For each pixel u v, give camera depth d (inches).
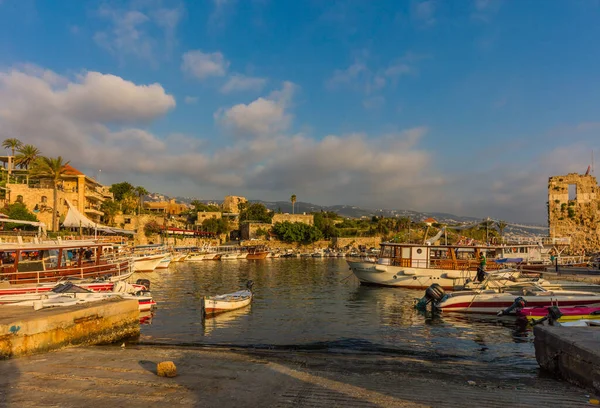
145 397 336.2
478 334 781.3
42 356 502.3
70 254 1510.8
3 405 315.6
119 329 685.9
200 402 326.0
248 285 1211.9
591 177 2229.3
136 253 2529.5
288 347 675.4
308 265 3004.4
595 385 361.1
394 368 492.4
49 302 652.1
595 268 1790.1
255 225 5093.5
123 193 4820.4
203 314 939.3
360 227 5964.6
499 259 1569.9
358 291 1434.5
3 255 1111.6
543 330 458.9
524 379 424.8
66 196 2972.4
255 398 337.7
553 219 2268.7
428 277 1462.8
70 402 322.7
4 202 2659.9
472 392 366.3
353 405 322.7
